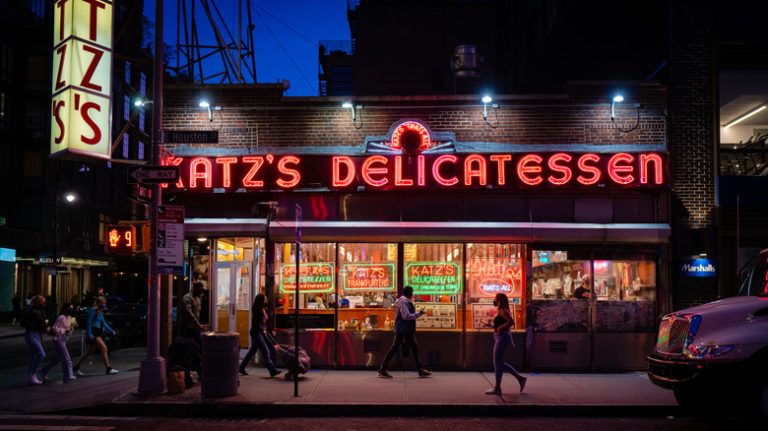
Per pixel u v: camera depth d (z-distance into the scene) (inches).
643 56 637.3
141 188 451.5
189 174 564.1
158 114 467.5
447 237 553.3
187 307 523.5
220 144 577.3
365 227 554.3
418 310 567.5
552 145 569.9
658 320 559.2
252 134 577.9
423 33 1803.6
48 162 1717.5
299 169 561.0
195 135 483.2
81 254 1875.0
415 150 560.1
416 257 573.0
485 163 552.4
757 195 566.6
